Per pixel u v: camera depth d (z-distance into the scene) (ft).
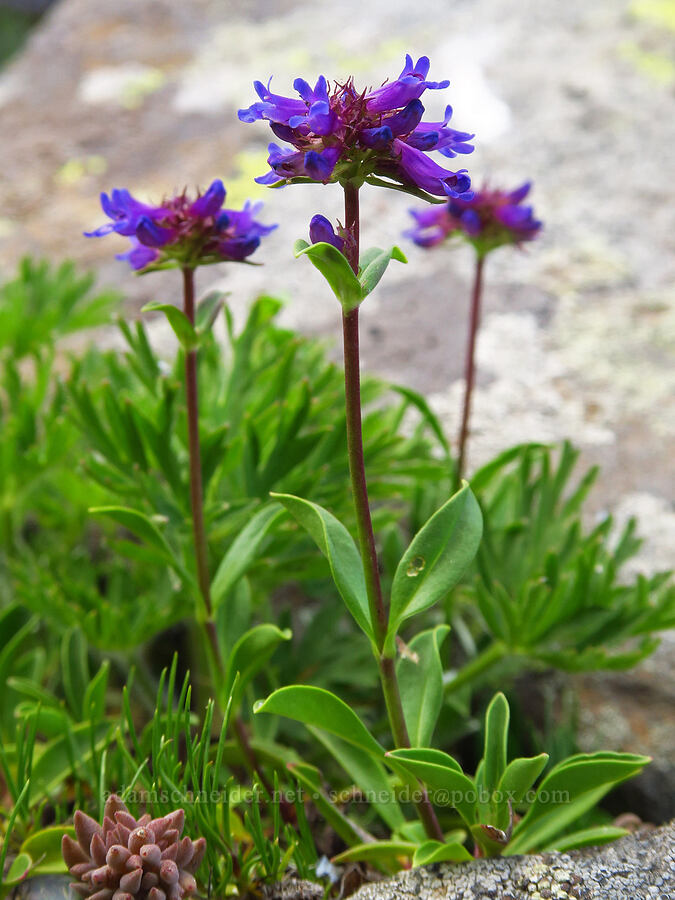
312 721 0.77
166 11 2.07
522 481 1.05
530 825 0.82
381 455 1.06
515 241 1.00
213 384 1.07
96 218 1.55
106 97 1.82
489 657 0.98
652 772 1.00
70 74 1.91
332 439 1.02
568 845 0.80
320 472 0.98
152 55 1.93
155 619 0.97
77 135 1.73
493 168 1.57
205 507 0.96
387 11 1.97
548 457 1.03
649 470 1.18
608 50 1.80
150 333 1.32
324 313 1.35
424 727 0.82
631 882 0.76
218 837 0.80
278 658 1.03
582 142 1.61
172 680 0.82
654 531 1.13
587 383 1.26
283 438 0.97
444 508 0.76
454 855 0.78
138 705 1.03
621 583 1.09
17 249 1.48
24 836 0.87
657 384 1.26
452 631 1.08
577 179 1.55
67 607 0.99
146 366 1.03
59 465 1.10
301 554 1.00
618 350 1.29
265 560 0.97
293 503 0.77
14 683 0.94
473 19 1.92
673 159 1.58
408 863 0.85
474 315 1.02
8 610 0.99
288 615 1.03
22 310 1.22
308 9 2.03
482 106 1.68
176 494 0.96
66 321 1.26
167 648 1.09
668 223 1.48
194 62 1.89
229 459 1.00
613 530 1.13
